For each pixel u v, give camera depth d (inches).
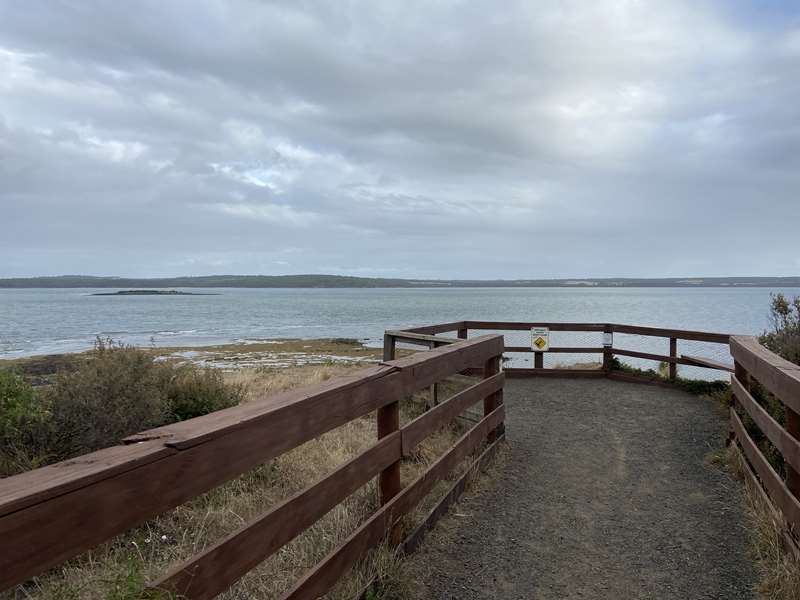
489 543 141.6
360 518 141.0
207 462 71.6
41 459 165.9
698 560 132.7
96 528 56.2
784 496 127.6
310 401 94.7
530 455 213.6
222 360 840.9
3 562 47.8
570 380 385.7
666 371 387.5
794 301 305.3
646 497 172.1
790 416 127.7
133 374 210.5
